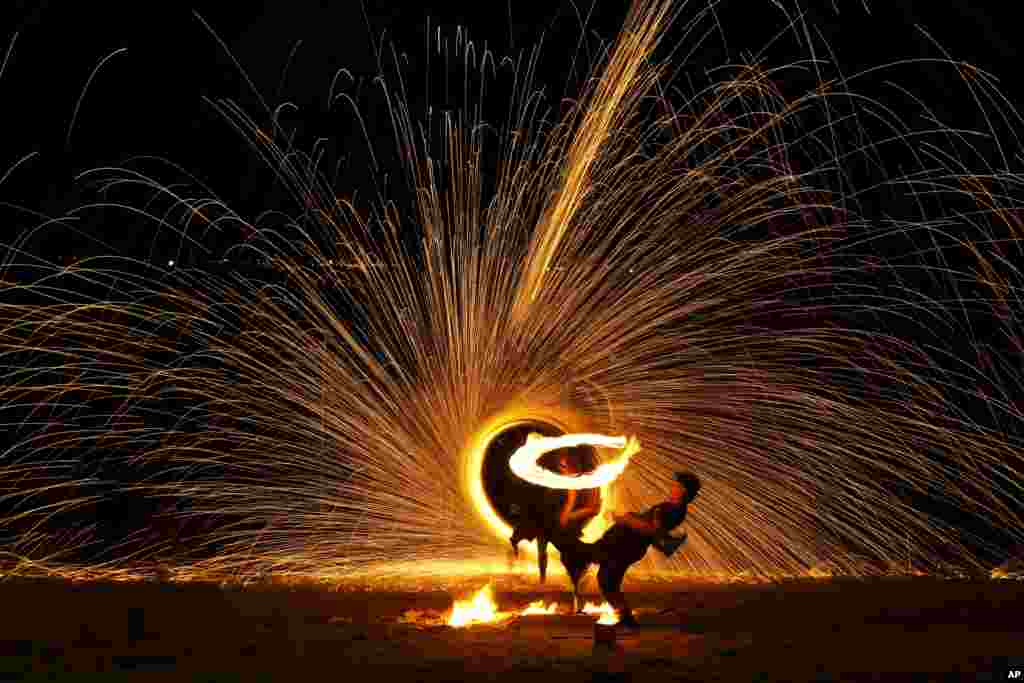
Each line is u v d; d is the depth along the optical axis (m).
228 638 8.70
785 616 10.05
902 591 12.34
